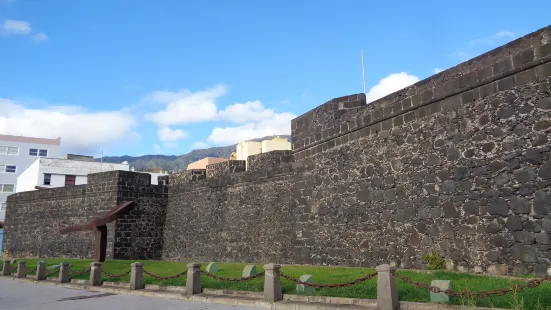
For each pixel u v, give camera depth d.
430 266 13.14
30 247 34.66
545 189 10.80
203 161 52.44
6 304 13.58
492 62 12.32
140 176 29.25
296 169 20.61
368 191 16.27
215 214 25.81
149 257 28.64
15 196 37.69
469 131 12.79
